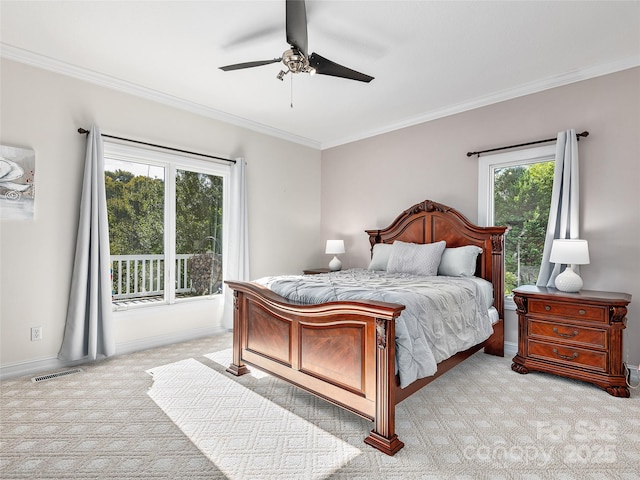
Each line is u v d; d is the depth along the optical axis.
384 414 1.78
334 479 1.57
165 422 2.07
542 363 2.78
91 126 3.14
